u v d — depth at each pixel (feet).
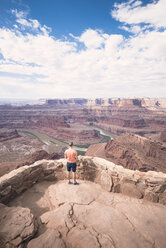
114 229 14.61
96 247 12.17
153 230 14.84
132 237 13.79
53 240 12.50
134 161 281.95
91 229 14.40
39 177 25.30
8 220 14.07
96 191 22.33
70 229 14.26
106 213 17.01
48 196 21.35
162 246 13.14
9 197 19.90
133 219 16.31
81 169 26.43
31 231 13.10
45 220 15.51
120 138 369.09
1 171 238.68
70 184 24.06
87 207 18.13
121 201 20.02
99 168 24.86
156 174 21.80
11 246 11.94
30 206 19.13
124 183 22.11
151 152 284.41
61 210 16.94
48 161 27.40
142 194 21.01
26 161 271.90
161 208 18.74
